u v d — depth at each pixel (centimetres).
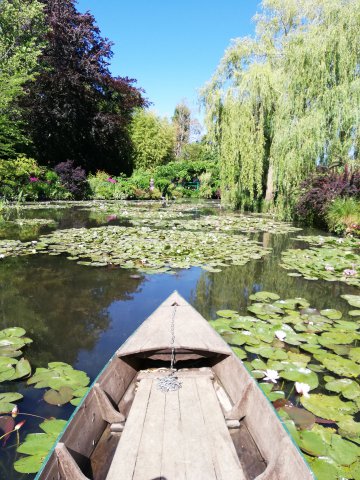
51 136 2047
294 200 1154
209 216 1270
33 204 1516
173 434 172
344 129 1001
